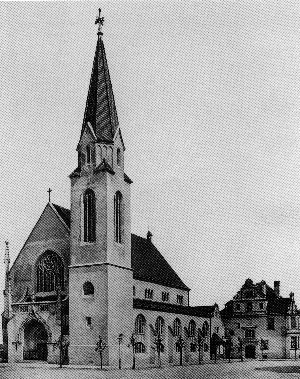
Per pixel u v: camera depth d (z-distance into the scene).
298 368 84.06
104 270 86.44
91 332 85.06
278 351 131.12
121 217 93.19
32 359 91.50
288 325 131.12
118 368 80.69
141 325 96.12
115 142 93.62
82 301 86.94
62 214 97.81
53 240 94.12
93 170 91.00
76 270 88.62
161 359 99.69
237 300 137.25
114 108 96.75
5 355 92.50
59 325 88.00
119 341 86.25
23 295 94.31
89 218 90.62
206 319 124.69
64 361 86.44
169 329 104.81
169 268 126.44
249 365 95.75
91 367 79.56
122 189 93.88
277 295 136.88
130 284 92.25
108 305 84.94
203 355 119.56
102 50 98.19
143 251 117.94
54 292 92.06
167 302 119.12
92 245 88.56
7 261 96.38
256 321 134.38
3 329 93.44
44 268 94.19
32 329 92.75
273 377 62.72
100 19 98.94
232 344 135.38
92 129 92.44
